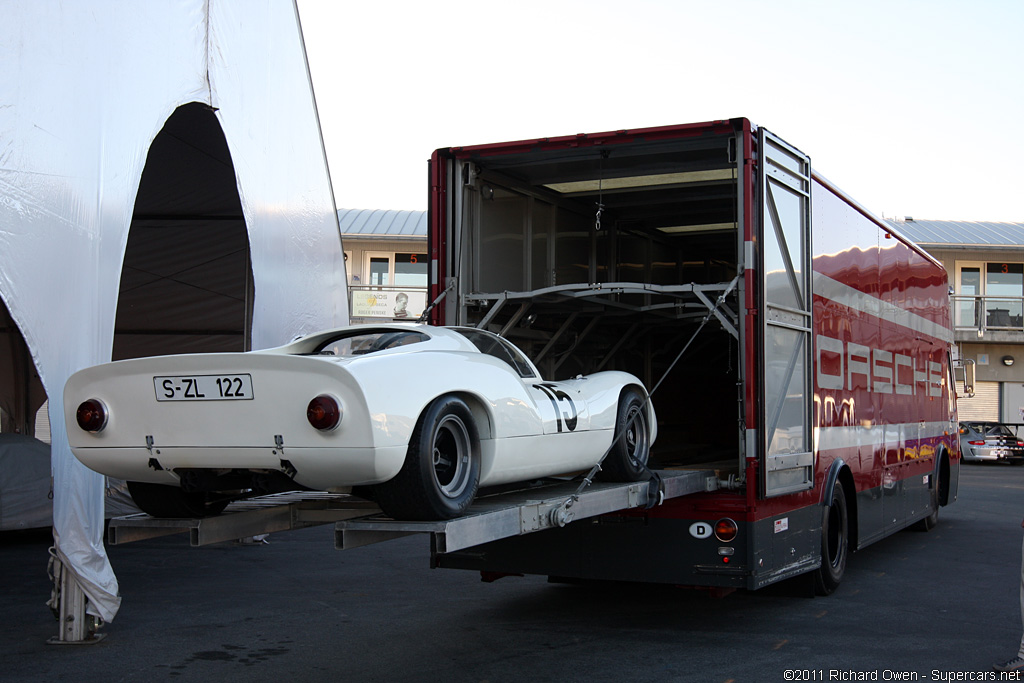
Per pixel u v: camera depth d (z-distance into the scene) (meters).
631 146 6.61
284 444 4.16
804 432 6.80
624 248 9.54
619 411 6.18
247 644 6.00
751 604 7.26
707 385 11.01
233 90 8.78
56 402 6.00
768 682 5.07
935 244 31.58
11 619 6.84
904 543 10.68
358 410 4.04
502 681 5.09
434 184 7.02
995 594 7.63
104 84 6.73
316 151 11.12
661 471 6.70
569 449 5.61
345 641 6.07
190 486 4.74
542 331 7.94
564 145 6.64
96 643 6.03
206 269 13.27
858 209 8.32
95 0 6.67
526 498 5.36
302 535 11.84
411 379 4.34
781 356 6.36
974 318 31.62
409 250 30.81
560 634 6.25
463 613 6.98
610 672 5.26
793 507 6.70
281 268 9.98
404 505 4.36
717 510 6.12
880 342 8.96
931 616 6.78
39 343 5.89
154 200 11.47
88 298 6.44
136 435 4.49
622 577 6.38
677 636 6.18
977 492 17.20
